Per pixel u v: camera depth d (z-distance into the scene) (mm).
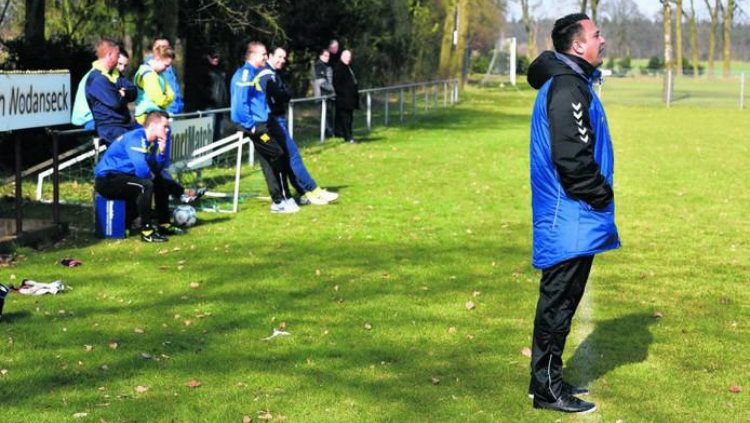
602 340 6250
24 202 10852
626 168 16031
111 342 5930
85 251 8602
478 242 9484
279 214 10797
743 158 17875
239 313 6691
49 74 8617
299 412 4852
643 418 4891
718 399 5195
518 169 15594
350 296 7238
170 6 17609
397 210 11305
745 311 7074
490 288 7586
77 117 9977
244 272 7945
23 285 7105
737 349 6125
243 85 10711
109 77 9688
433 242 9430
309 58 25328
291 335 6191
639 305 7176
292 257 8570
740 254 9148
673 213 11547
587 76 4695
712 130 24734
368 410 4895
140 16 19500
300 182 11406
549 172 4699
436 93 30359
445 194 12672
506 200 12281
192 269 8016
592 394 5230
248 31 22312
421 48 39969
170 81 11258
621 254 9062
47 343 5898
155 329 6266
